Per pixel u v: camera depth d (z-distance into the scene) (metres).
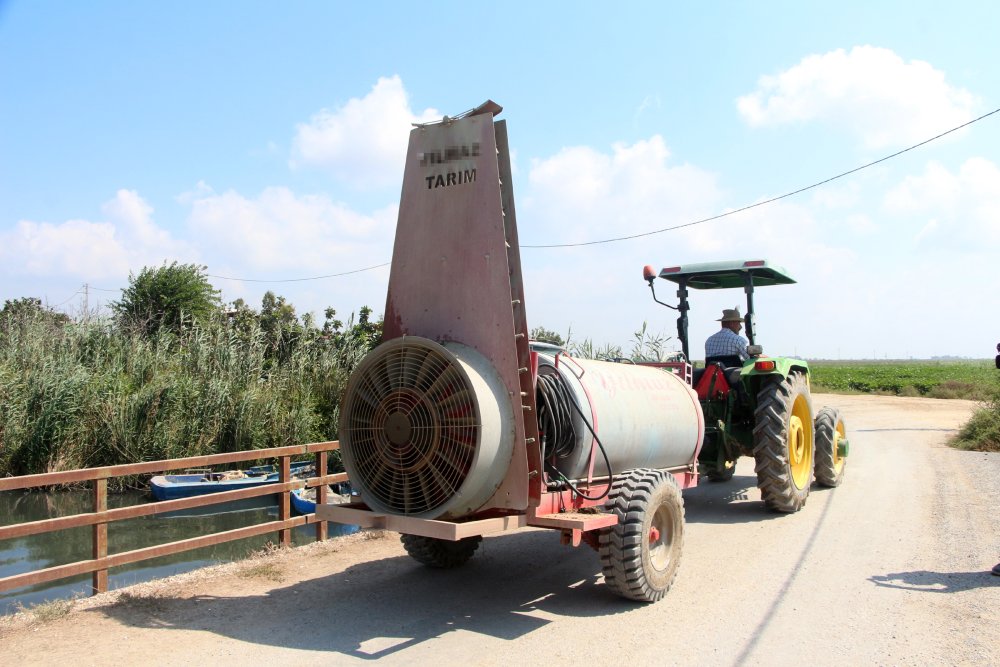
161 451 13.25
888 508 8.40
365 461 4.98
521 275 4.91
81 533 9.88
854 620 4.84
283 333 17.59
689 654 4.30
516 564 6.45
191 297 26.22
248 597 5.43
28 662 4.14
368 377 5.02
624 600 5.36
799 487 8.55
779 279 10.38
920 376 44.72
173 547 5.91
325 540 7.30
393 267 5.38
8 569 8.03
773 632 4.64
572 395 5.39
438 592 5.59
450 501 4.53
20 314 16.95
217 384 14.05
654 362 8.30
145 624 4.81
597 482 5.68
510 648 4.42
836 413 9.98
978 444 13.50
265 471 13.05
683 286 10.09
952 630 4.62
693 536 7.33
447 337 5.09
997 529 7.23
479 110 5.14
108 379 14.06
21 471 12.92
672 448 6.71
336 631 4.71
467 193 5.13
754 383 8.73
